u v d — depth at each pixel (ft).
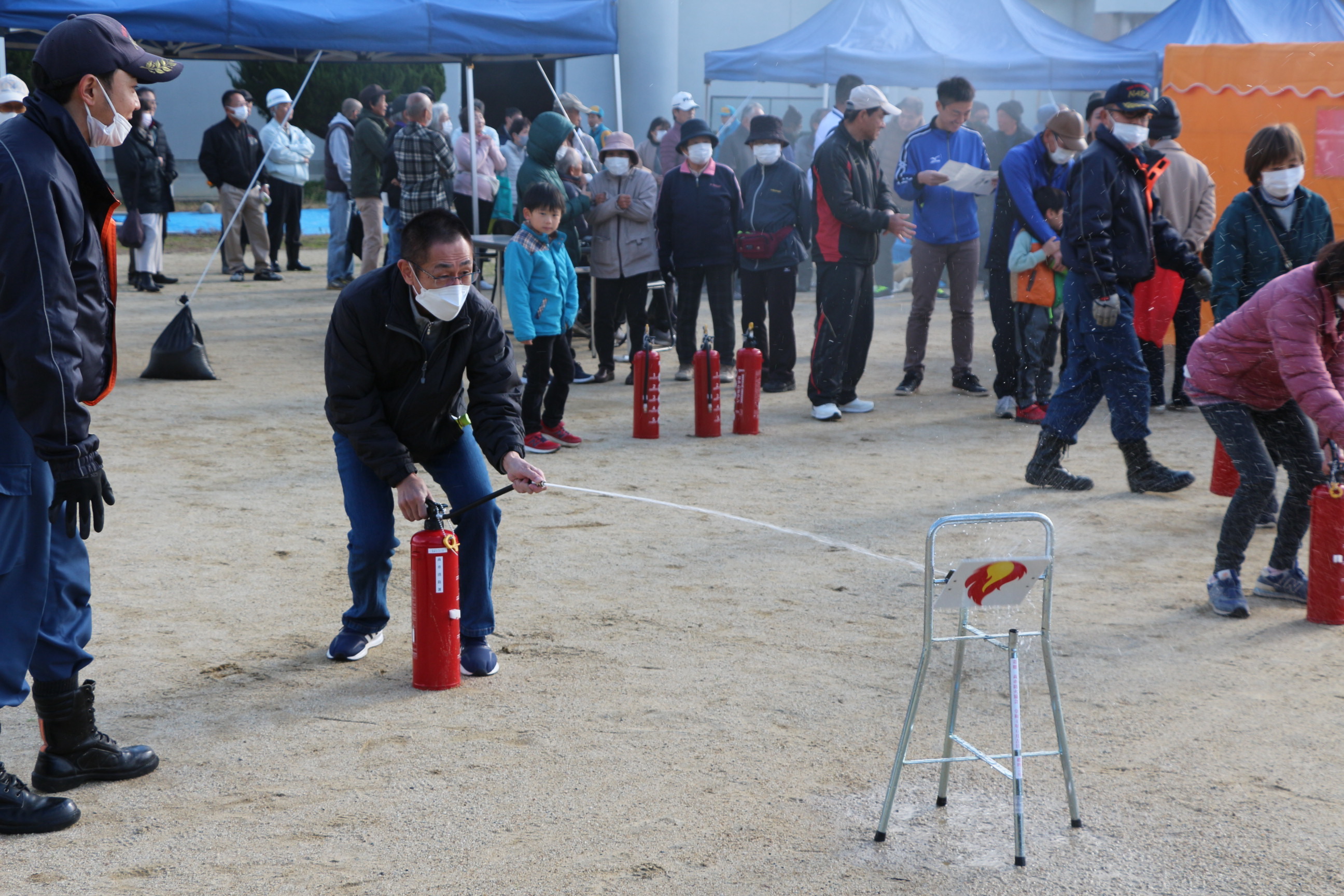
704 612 16.33
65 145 10.41
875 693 13.71
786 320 32.22
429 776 11.62
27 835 10.44
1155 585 17.60
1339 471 15.90
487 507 14.02
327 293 51.98
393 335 13.08
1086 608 16.62
